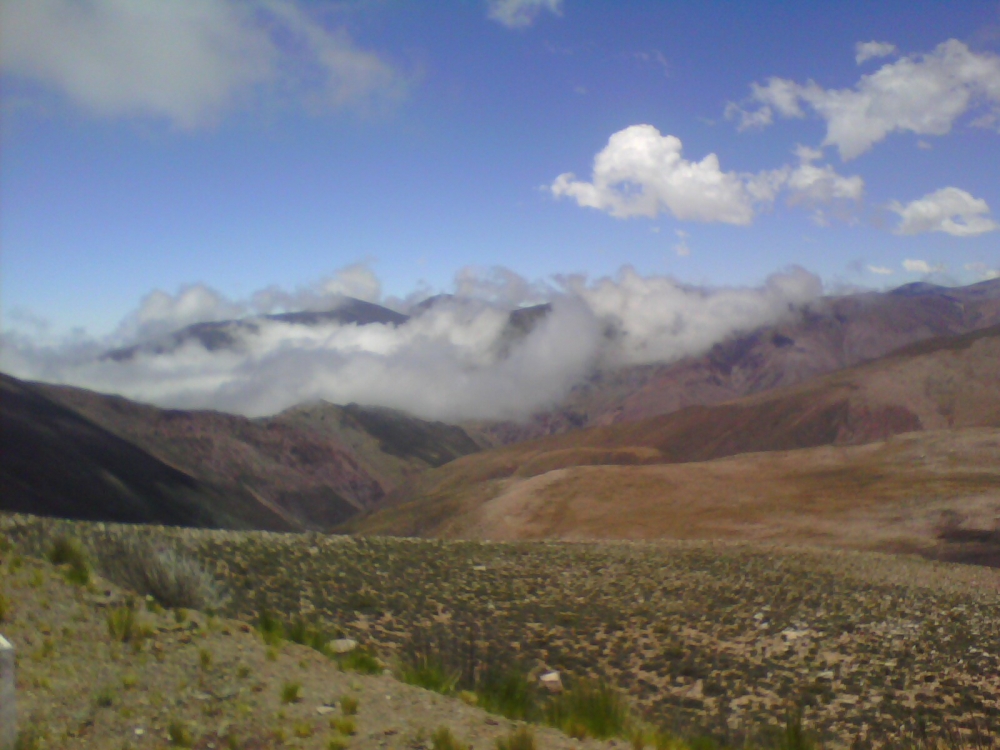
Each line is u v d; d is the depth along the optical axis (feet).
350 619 48.78
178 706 22.65
